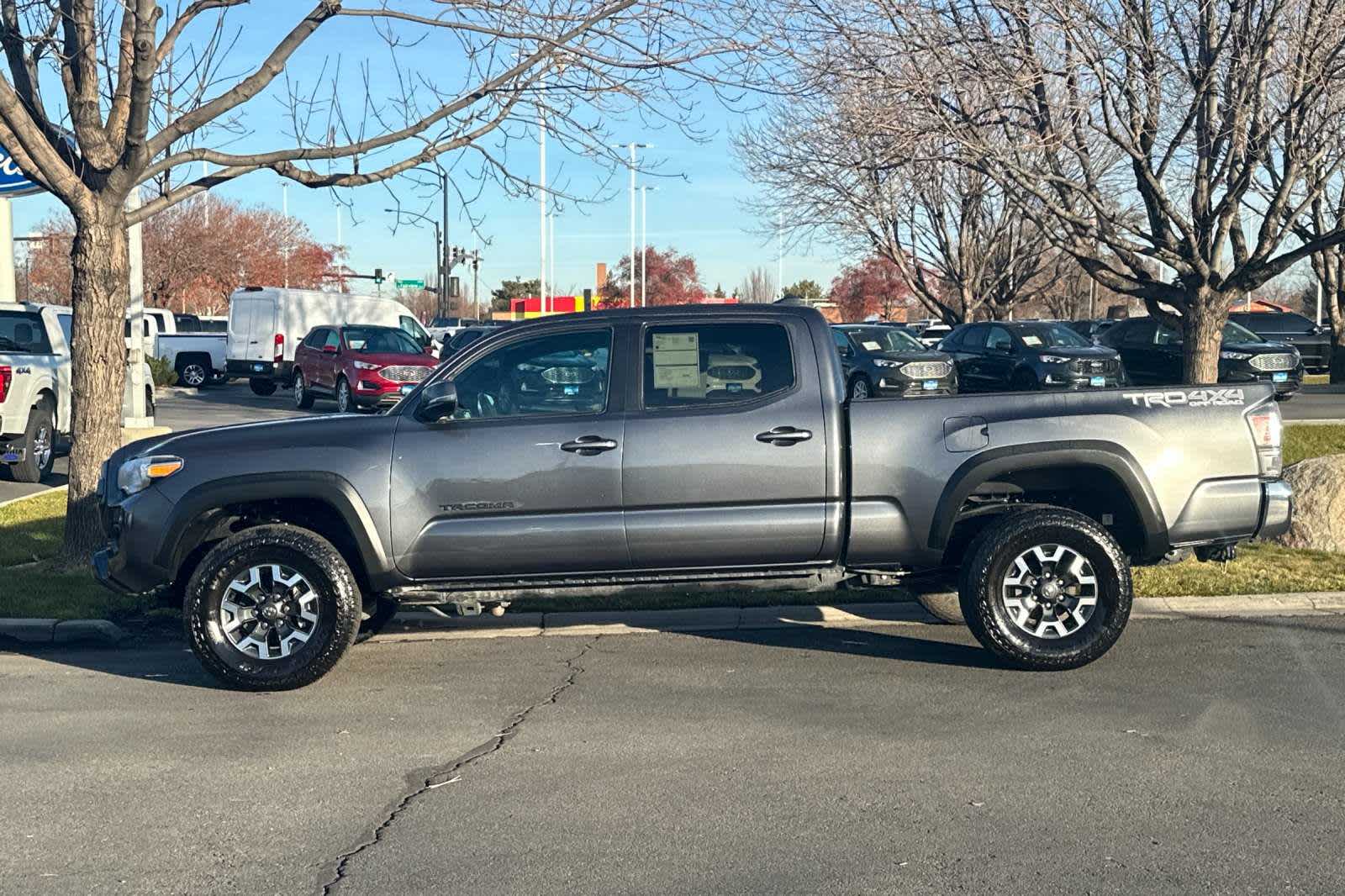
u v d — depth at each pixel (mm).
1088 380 22562
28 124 8773
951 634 7941
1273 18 10867
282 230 56812
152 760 5641
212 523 7152
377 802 5062
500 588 7023
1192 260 12492
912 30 11250
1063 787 5098
